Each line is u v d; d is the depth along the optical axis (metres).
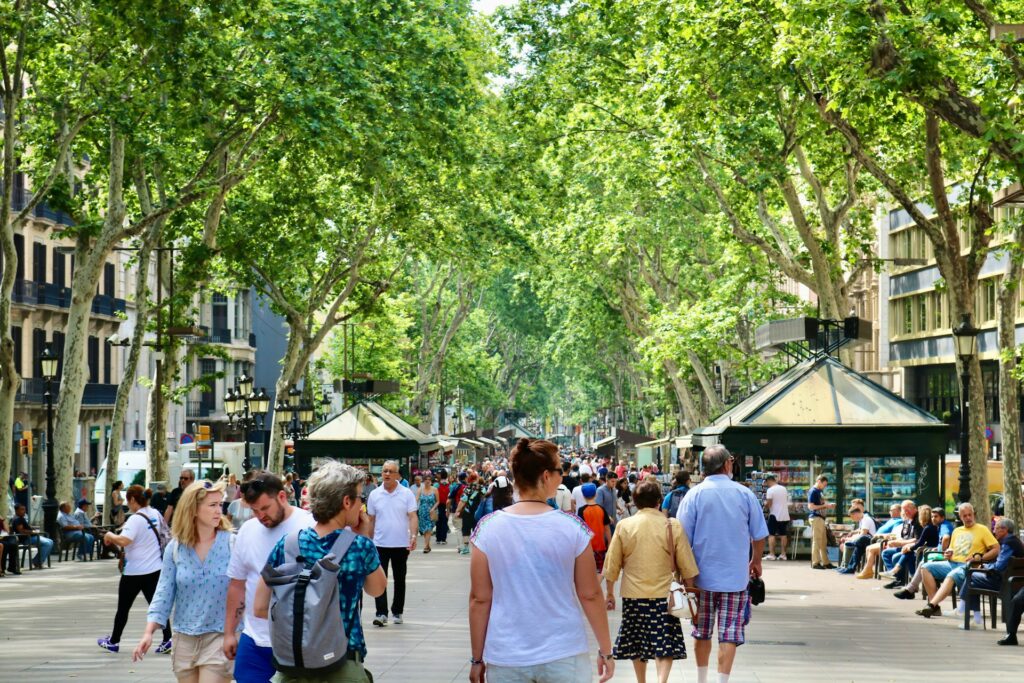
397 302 73.06
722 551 11.80
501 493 23.66
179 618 9.44
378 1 35.09
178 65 30.25
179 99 31.61
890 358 69.12
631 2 29.52
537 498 7.25
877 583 26.88
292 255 46.66
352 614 7.29
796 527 34.19
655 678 13.93
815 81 26.58
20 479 49.41
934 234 25.08
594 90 37.69
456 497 45.44
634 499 12.24
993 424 56.75
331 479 7.29
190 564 9.44
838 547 32.50
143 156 36.25
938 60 16.14
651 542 11.95
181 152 38.53
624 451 102.38
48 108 33.12
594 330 70.81
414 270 76.50
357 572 7.24
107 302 67.38
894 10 17.47
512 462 7.25
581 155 45.75
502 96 39.25
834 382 34.56
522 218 46.88
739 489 11.95
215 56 31.56
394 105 35.09
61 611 21.89
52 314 60.66
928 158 24.31
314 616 7.07
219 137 35.62
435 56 35.91
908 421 33.56
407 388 80.19
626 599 12.01
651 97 30.81
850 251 41.03
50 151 32.28
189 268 39.59
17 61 30.41
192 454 57.81
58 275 61.50
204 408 91.06
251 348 96.00
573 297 67.75
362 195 42.69
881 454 33.50
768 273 45.72
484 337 118.12
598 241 51.69
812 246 35.97
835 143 33.25
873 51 16.58
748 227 43.94
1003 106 16.34
